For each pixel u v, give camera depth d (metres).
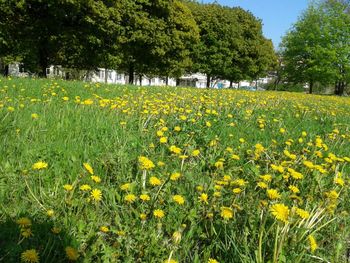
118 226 2.39
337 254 2.39
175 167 3.56
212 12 38.53
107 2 21.98
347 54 39.81
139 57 27.91
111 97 8.77
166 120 5.50
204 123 5.55
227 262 2.23
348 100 20.59
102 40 21.89
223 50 38.56
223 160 3.74
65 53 23.05
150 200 2.68
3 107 5.08
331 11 40.66
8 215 2.36
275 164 3.81
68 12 20.16
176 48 29.12
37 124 4.27
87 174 2.99
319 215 2.62
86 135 4.16
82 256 2.09
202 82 62.62
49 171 3.07
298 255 2.20
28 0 19.31
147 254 2.18
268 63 46.22
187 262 2.28
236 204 2.73
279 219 2.22
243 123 6.14
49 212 2.34
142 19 25.20
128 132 4.49
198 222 2.55
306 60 42.06
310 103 12.48
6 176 2.86
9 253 1.95
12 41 20.16
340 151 4.89
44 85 9.49
